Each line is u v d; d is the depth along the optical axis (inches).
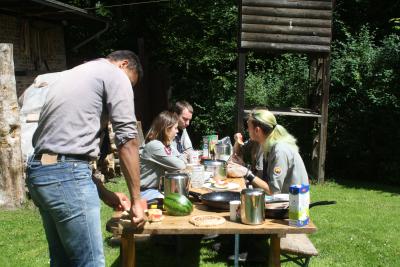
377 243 201.8
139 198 107.5
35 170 103.9
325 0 329.1
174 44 518.9
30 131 295.0
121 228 116.2
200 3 514.6
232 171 182.1
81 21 488.1
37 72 434.0
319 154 342.0
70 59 558.9
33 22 430.6
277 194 135.8
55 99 104.7
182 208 126.0
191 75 529.3
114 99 105.0
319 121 337.1
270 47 329.7
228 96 498.6
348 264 176.9
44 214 112.2
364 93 351.3
